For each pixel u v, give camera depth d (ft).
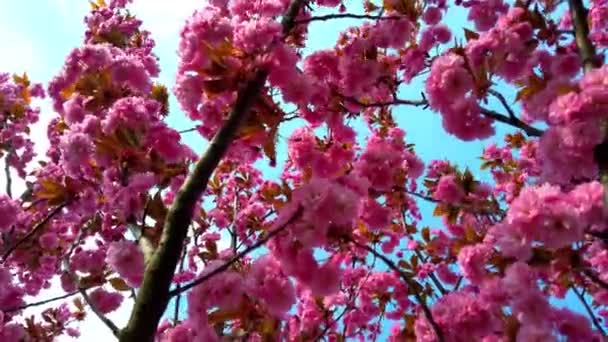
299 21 11.94
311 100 13.60
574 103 8.96
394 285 20.01
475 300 10.55
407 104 13.12
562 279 10.03
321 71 14.21
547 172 9.80
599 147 9.10
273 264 9.57
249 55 9.99
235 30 10.35
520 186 21.26
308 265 9.29
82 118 13.32
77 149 12.09
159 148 11.44
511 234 9.18
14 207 17.57
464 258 12.06
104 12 21.72
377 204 14.21
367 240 18.61
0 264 16.07
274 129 10.84
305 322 16.71
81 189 13.32
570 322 9.61
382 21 14.85
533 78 11.51
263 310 9.28
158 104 13.24
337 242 9.09
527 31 12.00
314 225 8.50
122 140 11.28
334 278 9.59
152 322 7.25
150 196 10.34
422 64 15.24
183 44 10.79
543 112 10.00
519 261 9.87
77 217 20.02
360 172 13.92
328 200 8.48
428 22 15.67
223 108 11.30
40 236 20.01
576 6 11.65
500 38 11.55
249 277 9.27
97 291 17.48
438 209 18.33
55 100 15.28
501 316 10.26
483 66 11.47
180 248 7.84
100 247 17.12
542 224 8.81
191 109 11.44
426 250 20.83
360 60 14.21
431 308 10.86
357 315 20.08
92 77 13.44
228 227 19.53
